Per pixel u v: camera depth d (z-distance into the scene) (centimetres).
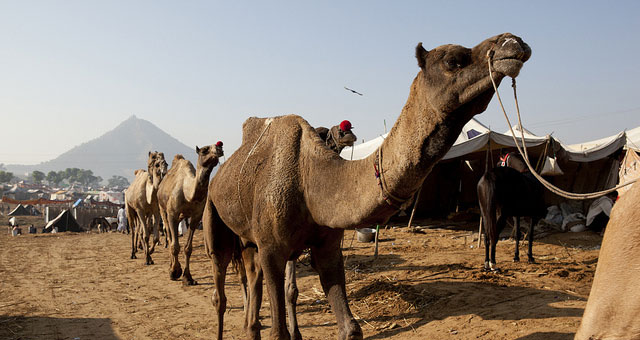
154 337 633
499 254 1120
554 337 501
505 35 281
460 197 2078
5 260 1505
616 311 225
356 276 906
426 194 2089
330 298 436
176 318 727
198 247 1659
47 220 5775
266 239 426
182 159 1094
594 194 251
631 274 223
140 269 1238
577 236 1377
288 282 568
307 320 670
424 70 310
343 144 686
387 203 337
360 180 360
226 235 559
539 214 990
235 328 663
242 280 575
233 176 482
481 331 548
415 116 316
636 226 226
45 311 789
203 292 912
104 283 1043
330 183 387
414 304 676
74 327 690
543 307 611
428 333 566
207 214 561
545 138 1294
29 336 646
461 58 294
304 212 416
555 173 1442
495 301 655
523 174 1012
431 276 841
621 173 464
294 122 460
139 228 1526
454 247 1270
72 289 980
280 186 418
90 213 5834
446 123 302
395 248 1279
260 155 459
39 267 1332
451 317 607
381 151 346
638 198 230
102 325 699
